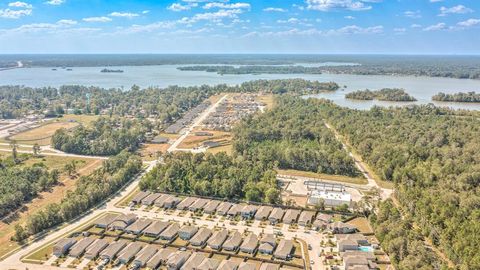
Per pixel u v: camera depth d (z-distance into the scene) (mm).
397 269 150625
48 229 181500
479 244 150250
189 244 171625
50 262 155375
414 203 198875
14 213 199375
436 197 197375
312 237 179500
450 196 195125
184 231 177000
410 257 149625
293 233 183000
